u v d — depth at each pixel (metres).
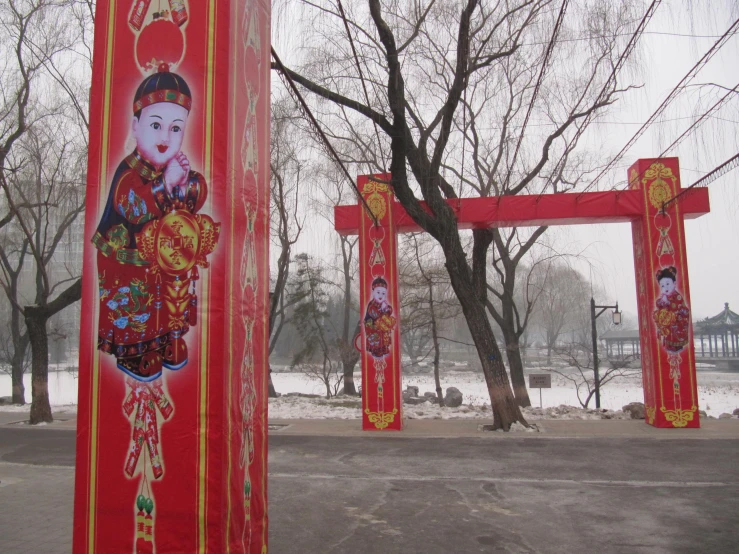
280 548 5.59
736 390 28.28
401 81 11.47
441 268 20.53
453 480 8.41
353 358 24.80
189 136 3.82
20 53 15.09
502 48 12.38
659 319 12.85
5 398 22.05
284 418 15.77
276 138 16.66
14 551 5.34
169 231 3.76
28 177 17.58
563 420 14.47
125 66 3.94
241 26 4.12
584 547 5.58
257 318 4.24
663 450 10.53
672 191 12.87
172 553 3.50
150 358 3.67
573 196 12.92
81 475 3.66
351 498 7.45
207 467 3.54
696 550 5.47
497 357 13.26
